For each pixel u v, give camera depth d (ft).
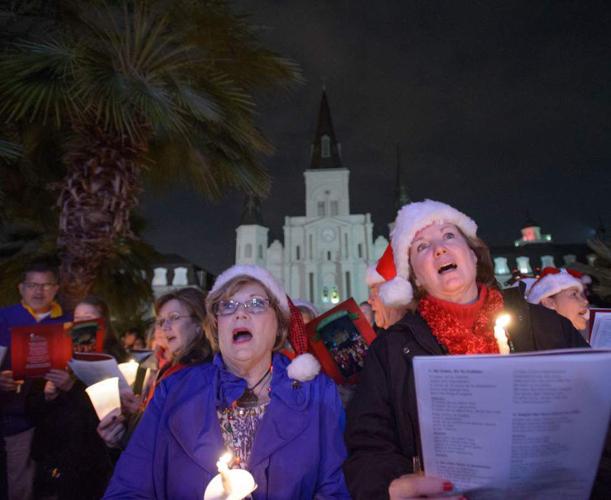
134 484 5.24
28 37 15.10
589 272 15.76
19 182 19.98
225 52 15.79
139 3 14.06
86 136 14.83
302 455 5.16
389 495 3.95
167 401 5.73
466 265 5.29
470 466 3.38
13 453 10.58
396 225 6.24
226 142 17.33
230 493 4.33
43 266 12.00
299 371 5.62
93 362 7.66
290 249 150.92
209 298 6.26
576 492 3.20
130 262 21.80
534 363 3.16
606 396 3.10
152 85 14.06
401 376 4.90
